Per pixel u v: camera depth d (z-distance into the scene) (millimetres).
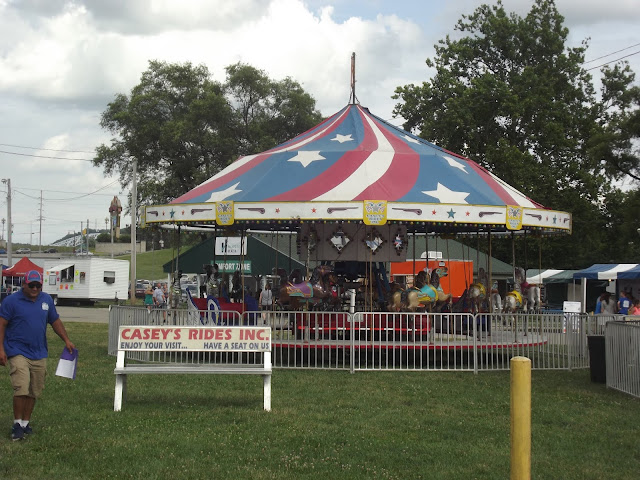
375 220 14484
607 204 36812
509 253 40031
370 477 6844
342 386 12203
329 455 7609
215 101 49219
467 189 16375
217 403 10477
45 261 48312
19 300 8227
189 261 36062
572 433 8914
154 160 52094
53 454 7473
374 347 15383
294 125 54250
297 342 14453
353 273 18609
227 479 6699
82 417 9273
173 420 9148
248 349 9938
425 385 12414
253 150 51375
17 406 8062
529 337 15148
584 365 15266
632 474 7160
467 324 14883
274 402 10562
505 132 38094
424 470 7117
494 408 10391
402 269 34281
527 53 39094
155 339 9844
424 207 14781
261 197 15703
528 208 16047
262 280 21688
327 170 16547
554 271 39438
